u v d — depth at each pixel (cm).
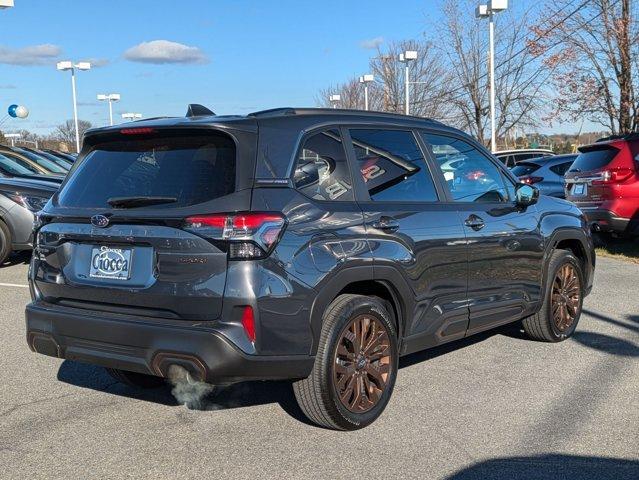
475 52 3053
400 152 454
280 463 361
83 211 388
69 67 3162
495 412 432
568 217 607
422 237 435
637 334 623
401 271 416
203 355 338
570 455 370
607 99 1869
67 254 394
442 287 455
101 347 371
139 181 384
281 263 351
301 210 367
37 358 555
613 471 351
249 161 361
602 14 1816
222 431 404
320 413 386
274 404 449
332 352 378
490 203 519
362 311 395
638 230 1035
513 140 3434
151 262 359
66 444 386
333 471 351
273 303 347
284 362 355
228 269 341
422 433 400
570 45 1900
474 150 530
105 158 412
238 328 341
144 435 398
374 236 402
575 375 506
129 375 471
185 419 423
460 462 361
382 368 417
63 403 452
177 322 351
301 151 386
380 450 376
